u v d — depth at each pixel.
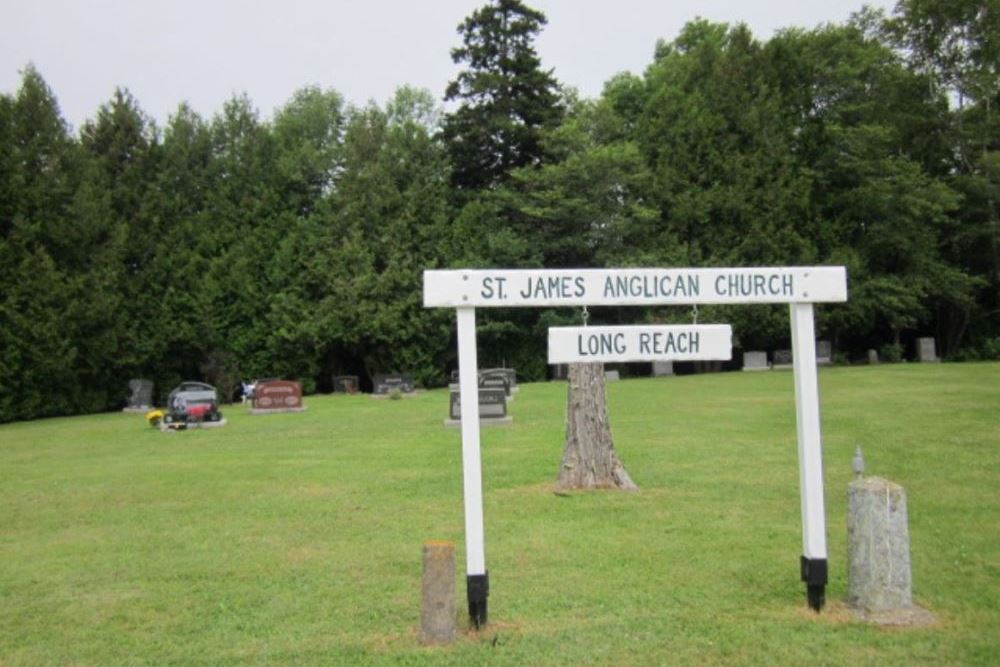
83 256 36.91
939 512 10.20
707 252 44.03
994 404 20.64
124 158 42.12
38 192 34.47
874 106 44.38
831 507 10.83
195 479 14.24
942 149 45.31
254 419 25.33
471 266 44.06
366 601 7.44
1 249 32.94
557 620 6.79
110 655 6.38
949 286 42.53
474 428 6.65
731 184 43.69
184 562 8.95
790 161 43.66
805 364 6.91
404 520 10.61
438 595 6.38
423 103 58.59
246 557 9.07
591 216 43.75
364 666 5.95
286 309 42.88
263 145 46.38
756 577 7.83
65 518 11.48
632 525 9.91
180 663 6.18
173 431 22.69
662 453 15.30
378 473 14.17
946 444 15.12
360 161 45.50
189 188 44.28
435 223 45.12
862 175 42.41
